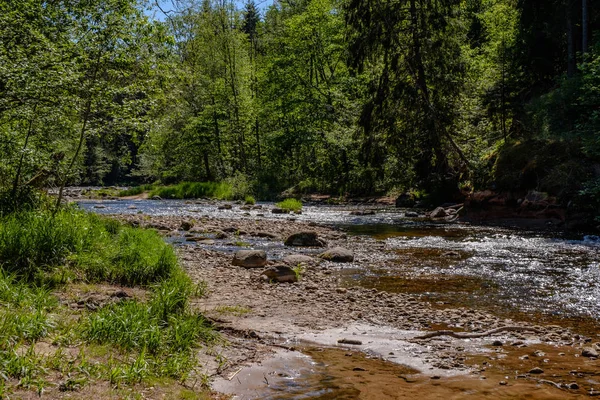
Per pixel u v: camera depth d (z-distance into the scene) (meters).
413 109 24.41
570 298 8.05
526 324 6.61
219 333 5.96
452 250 12.98
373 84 25.86
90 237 8.45
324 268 10.70
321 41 39.25
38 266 6.96
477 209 19.77
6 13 9.47
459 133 24.61
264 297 8.01
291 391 4.37
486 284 9.12
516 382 4.61
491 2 34.94
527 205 17.81
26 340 4.47
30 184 10.41
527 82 24.36
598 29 23.27
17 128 9.77
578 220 15.97
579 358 5.29
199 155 43.22
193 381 4.48
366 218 21.23
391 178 27.69
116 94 10.66
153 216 21.38
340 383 4.57
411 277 9.78
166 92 13.09
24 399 3.49
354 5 25.56
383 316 7.03
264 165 39.66
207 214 22.92
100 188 45.56
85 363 4.11
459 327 6.50
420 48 24.39
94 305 6.01
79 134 10.57
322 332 6.22
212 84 42.28
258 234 15.91
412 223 19.28
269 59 43.34
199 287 8.18
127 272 7.72
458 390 4.42
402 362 5.17
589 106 18.05
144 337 4.99
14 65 8.43
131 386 4.05
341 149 34.03
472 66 26.55
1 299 5.40
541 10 24.34
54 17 10.65
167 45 11.91
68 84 9.26
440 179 24.44
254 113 43.94
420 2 24.38
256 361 5.15
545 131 19.59
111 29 10.14
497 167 19.70
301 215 22.62
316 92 39.06
